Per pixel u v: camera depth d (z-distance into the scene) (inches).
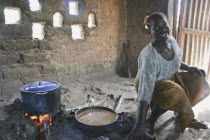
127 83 163.0
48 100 86.8
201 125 97.4
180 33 155.6
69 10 152.0
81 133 88.8
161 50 85.0
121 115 99.4
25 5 133.7
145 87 80.0
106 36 175.3
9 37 132.7
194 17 155.2
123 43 188.1
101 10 166.7
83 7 156.0
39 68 148.5
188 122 87.3
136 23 175.9
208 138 89.8
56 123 93.0
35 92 84.6
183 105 83.5
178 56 90.4
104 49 177.0
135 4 173.8
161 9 154.9
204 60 165.5
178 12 154.4
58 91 91.2
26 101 86.7
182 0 150.2
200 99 97.4
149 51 83.1
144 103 79.2
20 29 135.3
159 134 92.4
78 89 147.3
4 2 126.4
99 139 78.7
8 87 138.2
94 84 159.0
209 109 124.5
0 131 87.3
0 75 134.0
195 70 96.9
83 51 165.3
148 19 83.6
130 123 92.4
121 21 181.8
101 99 132.9
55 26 149.6
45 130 82.6
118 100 129.9
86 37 163.8
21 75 142.3
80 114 96.1
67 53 158.1
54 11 145.5
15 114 98.7
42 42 145.7
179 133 93.1
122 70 189.6
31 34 140.1
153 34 82.4
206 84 95.3
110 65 184.2
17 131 86.5
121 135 88.7
